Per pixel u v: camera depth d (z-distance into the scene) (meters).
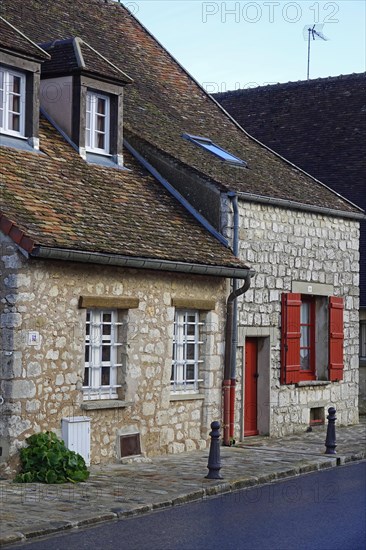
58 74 19.02
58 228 15.77
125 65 23.73
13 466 15.05
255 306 20.80
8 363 15.11
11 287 15.15
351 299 24.17
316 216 22.80
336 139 29.56
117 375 17.34
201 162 21.22
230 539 11.12
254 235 20.75
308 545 10.77
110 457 16.95
